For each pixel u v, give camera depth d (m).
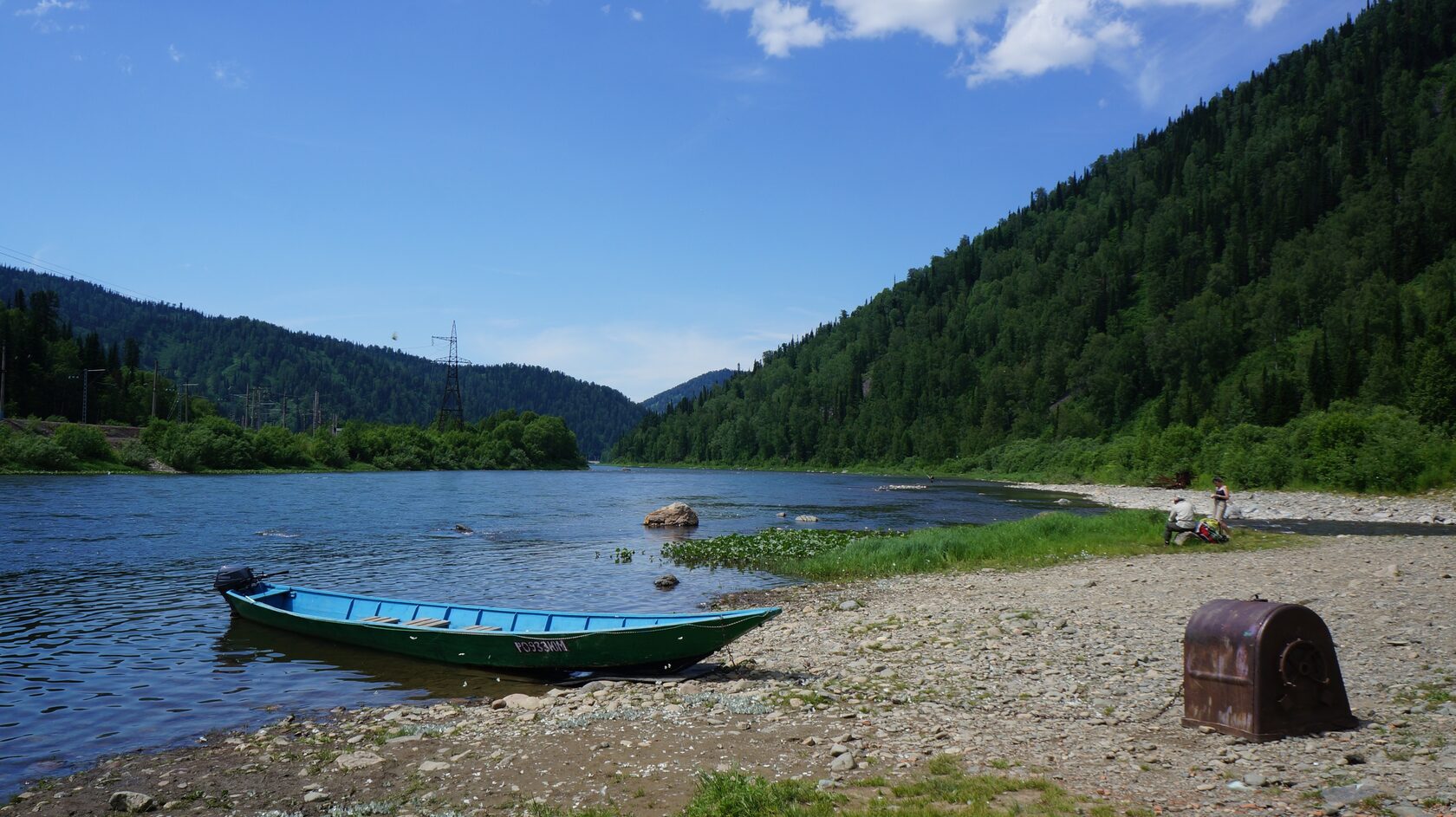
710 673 15.28
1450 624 15.52
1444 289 123.50
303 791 9.95
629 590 26.31
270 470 119.38
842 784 8.63
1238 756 8.59
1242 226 193.50
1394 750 8.48
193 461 104.81
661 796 8.88
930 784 8.31
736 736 10.91
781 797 8.19
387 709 13.93
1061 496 78.31
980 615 19.25
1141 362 157.50
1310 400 108.75
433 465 159.75
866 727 10.95
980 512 58.97
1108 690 12.25
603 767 9.98
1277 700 9.24
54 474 85.75
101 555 32.84
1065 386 172.50
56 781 10.69
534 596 25.25
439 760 10.72
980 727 10.60
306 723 13.19
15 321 137.00
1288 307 150.38
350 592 25.78
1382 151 192.62
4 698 14.65
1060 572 26.34
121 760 11.53
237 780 10.48
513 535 43.44
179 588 25.78
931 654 15.45
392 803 9.27
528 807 8.86
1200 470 80.44
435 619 18.52
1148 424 123.56
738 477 150.00
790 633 18.72
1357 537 33.06
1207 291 168.50
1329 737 9.05
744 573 29.97
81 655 17.80
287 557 33.62
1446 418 68.88
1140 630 16.78
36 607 22.83
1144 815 7.12
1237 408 116.44
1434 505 47.97
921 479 135.00
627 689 14.50
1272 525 40.88
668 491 91.62
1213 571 24.55
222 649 18.36
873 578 27.80
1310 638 9.50
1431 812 6.85
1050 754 9.23
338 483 96.06
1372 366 103.56
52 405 133.88
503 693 15.02
